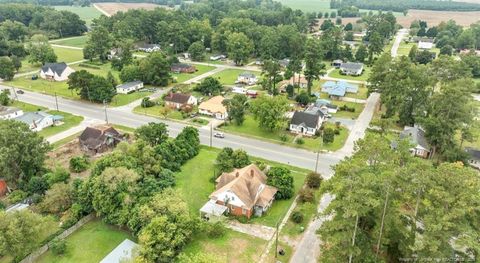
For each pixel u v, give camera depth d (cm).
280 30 15762
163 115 8856
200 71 13388
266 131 8144
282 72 12862
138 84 11012
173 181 5791
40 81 11706
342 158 6900
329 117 8956
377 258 3769
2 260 4300
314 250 4512
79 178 5631
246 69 13812
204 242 4634
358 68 13138
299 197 5578
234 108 8312
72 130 8019
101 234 4769
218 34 15725
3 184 5625
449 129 6575
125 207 4722
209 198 5531
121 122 8488
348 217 3441
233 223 5034
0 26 17350
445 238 3256
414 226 3675
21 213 4156
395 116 8794
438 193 3250
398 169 3616
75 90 10681
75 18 19862
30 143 5628
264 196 5294
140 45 16888
